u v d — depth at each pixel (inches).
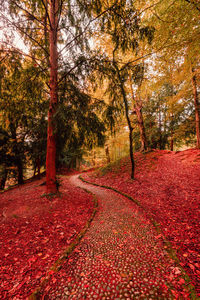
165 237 119.0
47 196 222.7
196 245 105.5
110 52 308.2
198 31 161.6
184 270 82.6
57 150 273.6
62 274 85.0
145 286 74.7
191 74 259.6
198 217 147.9
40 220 158.2
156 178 320.2
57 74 223.5
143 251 103.5
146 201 221.1
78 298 69.8
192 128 494.3
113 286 75.9
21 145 420.5
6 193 329.1
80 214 179.5
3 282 80.3
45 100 259.6
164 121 618.5
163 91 602.9
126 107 299.9
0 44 176.7
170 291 70.7
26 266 93.1
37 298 69.2
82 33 172.1
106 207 204.7
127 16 148.8
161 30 172.7
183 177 286.8
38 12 195.0
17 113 242.4
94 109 223.0
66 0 158.7
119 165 474.9
